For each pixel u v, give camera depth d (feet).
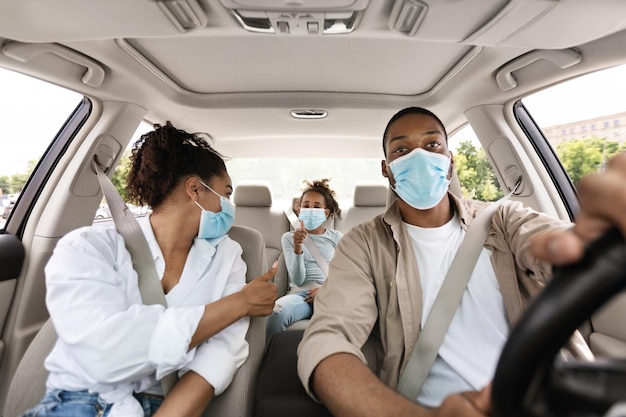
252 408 3.28
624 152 1.04
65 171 5.81
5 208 5.47
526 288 3.19
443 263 3.43
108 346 2.33
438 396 2.89
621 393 0.98
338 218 9.80
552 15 3.20
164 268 3.27
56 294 2.53
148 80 5.45
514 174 6.23
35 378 2.92
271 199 10.02
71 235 2.98
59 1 3.02
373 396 2.21
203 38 4.55
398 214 3.75
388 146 3.88
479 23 3.41
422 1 3.12
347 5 3.18
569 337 0.96
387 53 4.96
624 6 3.04
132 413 2.46
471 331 3.07
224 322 2.87
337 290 3.28
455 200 3.76
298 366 2.78
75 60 4.54
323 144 8.88
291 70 5.48
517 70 5.01
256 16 3.41
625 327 4.03
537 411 1.03
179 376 2.85
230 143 8.73
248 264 4.06
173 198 3.40
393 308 3.30
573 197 5.83
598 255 0.91
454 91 5.87
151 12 3.25
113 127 6.01
